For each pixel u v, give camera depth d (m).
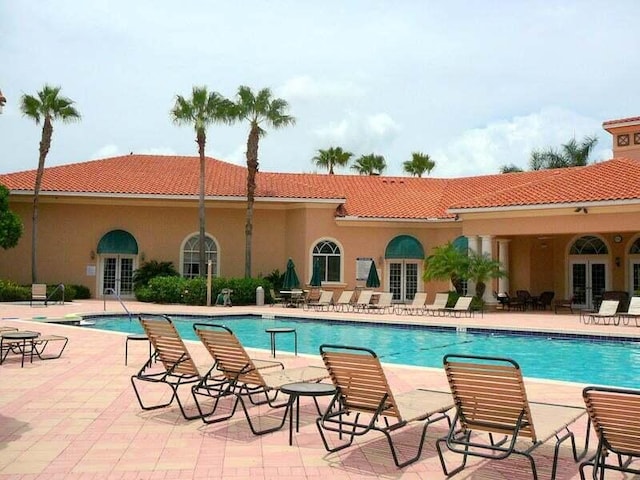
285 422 10.00
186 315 31.22
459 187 45.56
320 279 38.47
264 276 41.81
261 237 42.16
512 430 7.37
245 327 29.16
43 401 11.30
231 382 10.27
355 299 39.25
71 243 40.84
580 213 31.92
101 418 10.11
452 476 7.59
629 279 35.91
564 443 9.04
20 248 40.62
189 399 11.52
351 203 42.72
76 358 16.33
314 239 40.53
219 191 40.69
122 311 31.11
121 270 41.59
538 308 37.16
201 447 8.61
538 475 7.68
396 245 40.81
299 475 7.53
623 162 35.28
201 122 37.66
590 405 6.86
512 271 39.59
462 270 34.44
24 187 39.56
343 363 8.45
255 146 39.25
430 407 8.80
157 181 41.78
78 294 40.00
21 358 16.31
